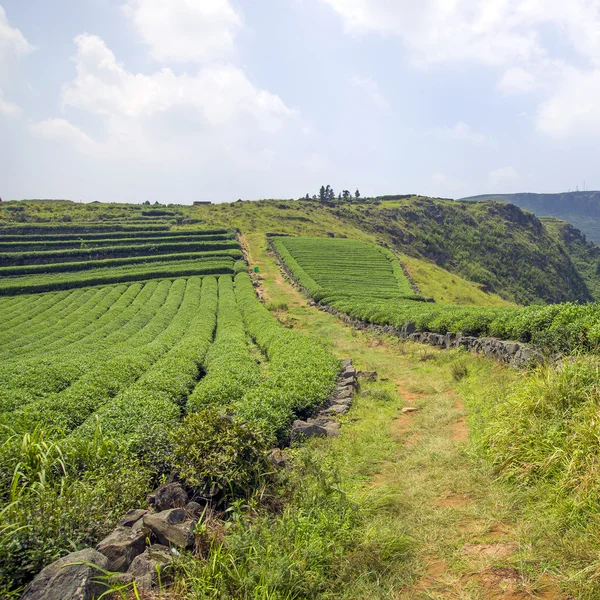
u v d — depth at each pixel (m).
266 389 12.48
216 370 16.80
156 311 43.69
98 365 20.36
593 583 4.24
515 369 12.23
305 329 32.09
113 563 4.84
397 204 126.31
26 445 7.05
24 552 4.70
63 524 5.23
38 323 42.41
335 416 10.83
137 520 5.90
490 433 7.58
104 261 63.78
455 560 5.01
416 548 5.29
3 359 29.92
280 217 95.50
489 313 17.55
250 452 7.16
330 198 140.12
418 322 21.98
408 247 103.88
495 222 133.50
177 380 15.93
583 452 5.84
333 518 5.76
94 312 44.31
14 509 5.27
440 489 6.61
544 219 180.00
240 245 71.88
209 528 5.68
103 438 8.20
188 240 74.06
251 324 31.95
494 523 5.64
